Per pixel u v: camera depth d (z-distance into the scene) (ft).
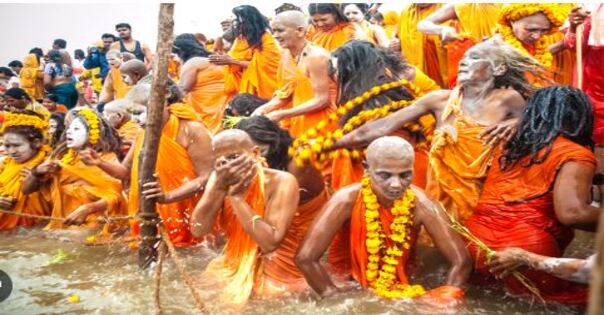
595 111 15.02
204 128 15.05
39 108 27.68
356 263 11.76
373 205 11.44
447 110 13.25
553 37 17.08
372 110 14.62
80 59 38.42
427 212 11.56
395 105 14.66
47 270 13.57
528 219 11.62
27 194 17.46
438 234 11.57
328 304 11.15
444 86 19.62
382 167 10.94
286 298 11.57
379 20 24.47
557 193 11.12
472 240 11.52
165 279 12.67
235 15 21.17
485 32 17.66
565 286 11.35
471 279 12.19
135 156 15.01
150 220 13.11
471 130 12.73
